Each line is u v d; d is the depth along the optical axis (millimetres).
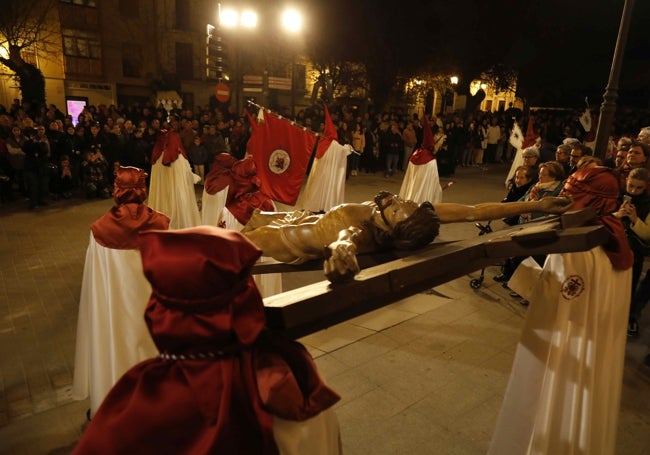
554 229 1775
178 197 7137
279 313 1175
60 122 11070
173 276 1024
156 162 7238
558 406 2307
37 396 3625
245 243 1077
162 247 1052
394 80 24281
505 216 1998
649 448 3156
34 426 3262
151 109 15852
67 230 8367
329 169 7582
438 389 3736
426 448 3076
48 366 4047
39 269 6414
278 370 1125
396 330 4723
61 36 22953
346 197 12188
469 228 8852
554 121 22516
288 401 1094
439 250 1690
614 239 2213
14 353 4246
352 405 3500
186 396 1065
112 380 2955
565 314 2230
